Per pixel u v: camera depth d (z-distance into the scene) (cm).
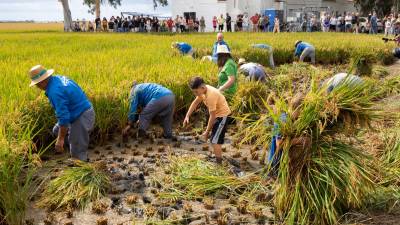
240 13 4762
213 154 798
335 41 2283
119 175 670
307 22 4616
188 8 4806
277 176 564
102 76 1068
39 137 784
